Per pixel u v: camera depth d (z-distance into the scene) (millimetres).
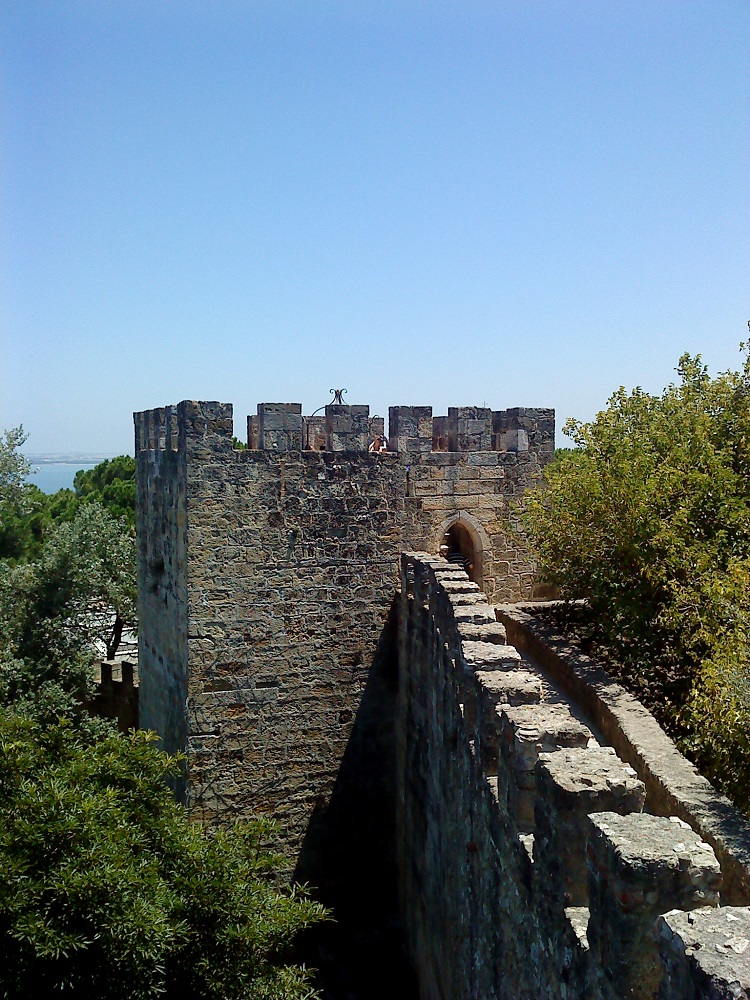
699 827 8773
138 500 22969
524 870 7980
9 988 9789
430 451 19391
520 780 8266
